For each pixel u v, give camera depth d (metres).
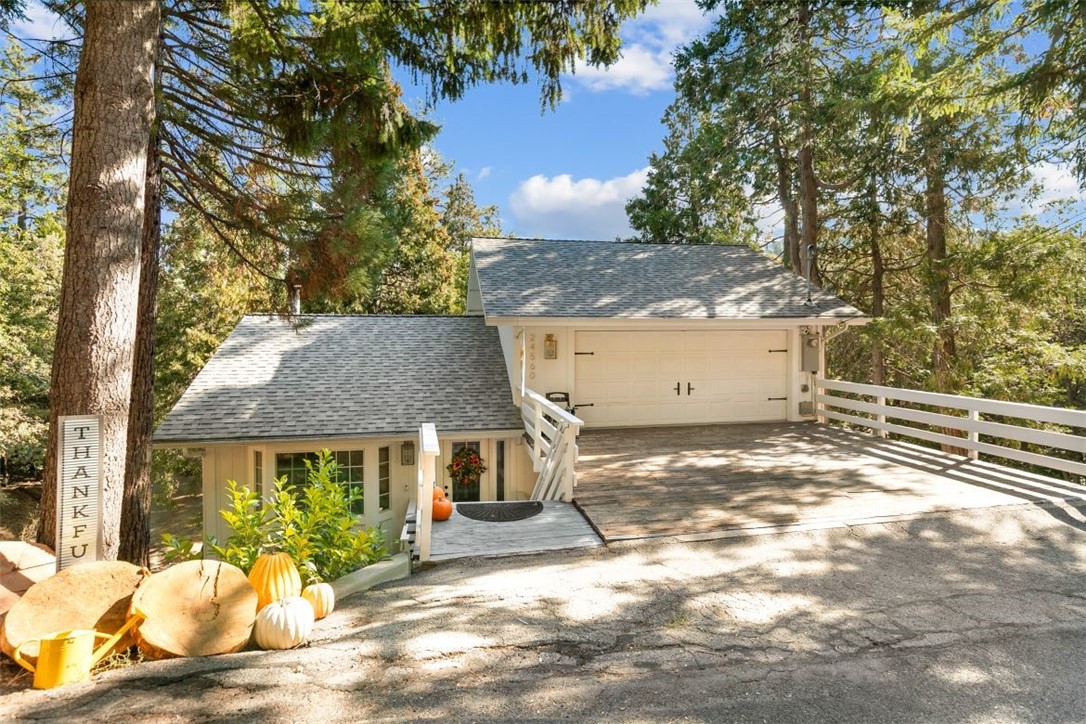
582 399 10.55
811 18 15.31
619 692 3.03
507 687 3.07
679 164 21.80
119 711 2.81
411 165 23.52
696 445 9.16
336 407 9.69
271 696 2.96
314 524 4.74
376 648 3.44
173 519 16.12
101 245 4.71
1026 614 3.90
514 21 6.27
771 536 5.24
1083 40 8.91
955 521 5.55
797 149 16.36
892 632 3.66
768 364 11.29
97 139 4.72
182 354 16.06
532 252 12.47
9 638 3.24
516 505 6.30
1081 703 2.99
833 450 8.80
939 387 14.39
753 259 13.40
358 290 7.35
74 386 4.64
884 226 16.81
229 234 8.76
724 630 3.68
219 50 7.13
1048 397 13.37
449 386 10.62
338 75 6.49
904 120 11.76
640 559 4.82
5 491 16.41
